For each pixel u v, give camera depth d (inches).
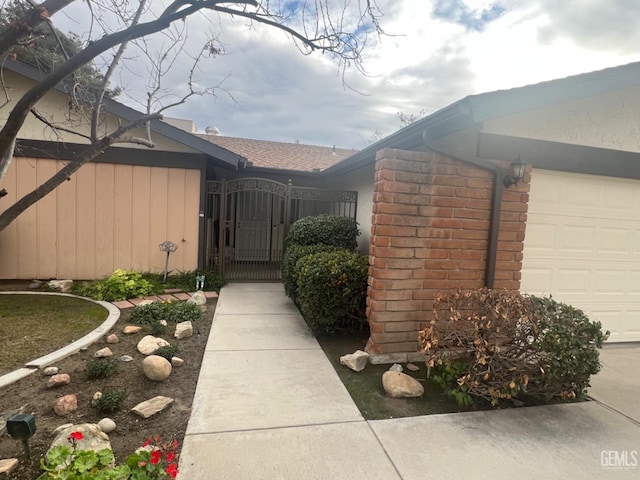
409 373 137.6
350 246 264.5
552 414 111.4
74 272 268.1
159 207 277.1
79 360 135.3
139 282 238.2
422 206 144.8
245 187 299.7
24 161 254.5
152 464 65.9
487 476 82.7
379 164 143.7
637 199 189.3
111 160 267.6
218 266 295.4
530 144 165.9
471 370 111.7
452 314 123.4
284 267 249.9
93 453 64.6
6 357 133.0
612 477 83.9
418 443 94.1
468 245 151.2
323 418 104.2
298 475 80.3
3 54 72.8
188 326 170.1
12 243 257.8
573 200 179.3
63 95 253.3
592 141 175.9
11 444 85.4
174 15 83.8
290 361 143.7
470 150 159.6
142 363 131.9
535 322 111.0
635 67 152.3
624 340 192.4
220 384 122.0
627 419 110.1
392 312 145.2
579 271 183.3
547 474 84.1
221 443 90.4
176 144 278.8
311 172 381.4
